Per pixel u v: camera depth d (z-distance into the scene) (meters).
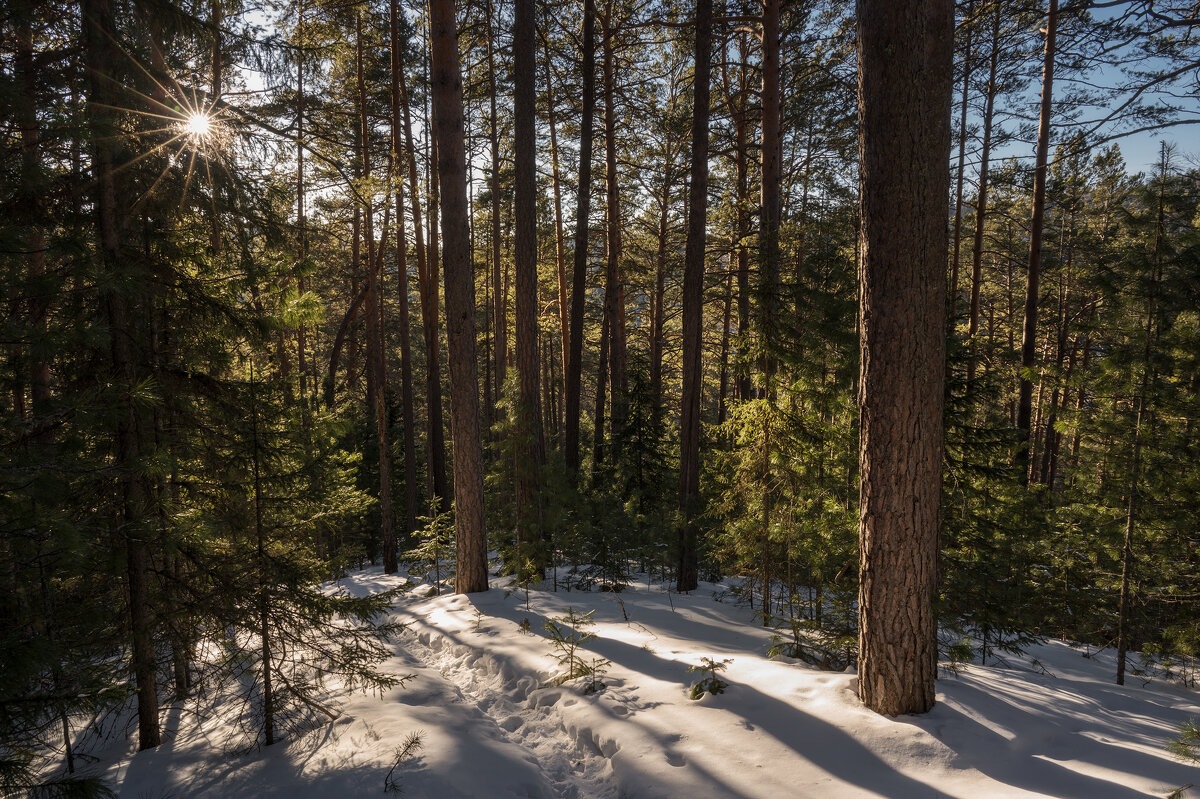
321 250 27.19
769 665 6.63
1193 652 7.95
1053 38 11.98
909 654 5.26
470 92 22.03
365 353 27.77
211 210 6.41
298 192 18.14
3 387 5.66
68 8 5.38
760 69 17.92
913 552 5.22
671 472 21.31
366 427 24.42
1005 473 9.48
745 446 9.58
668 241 26.33
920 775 4.49
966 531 9.10
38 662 3.71
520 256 12.39
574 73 19.69
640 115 21.88
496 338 25.50
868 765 4.65
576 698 6.28
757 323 9.28
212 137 6.25
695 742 5.11
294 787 4.73
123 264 5.61
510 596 11.09
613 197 21.38
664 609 10.42
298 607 5.76
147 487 5.93
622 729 5.41
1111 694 7.21
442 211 10.91
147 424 5.98
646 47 23.12
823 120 19.45
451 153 10.77
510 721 6.22
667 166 23.08
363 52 19.34
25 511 4.32
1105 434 8.65
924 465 5.23
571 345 17.31
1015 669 8.34
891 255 5.14
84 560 4.93
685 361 12.55
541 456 13.26
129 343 5.84
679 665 6.87
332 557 6.55
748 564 9.83
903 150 5.05
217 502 6.13
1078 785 4.37
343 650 5.89
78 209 5.72
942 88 5.48
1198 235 7.55
